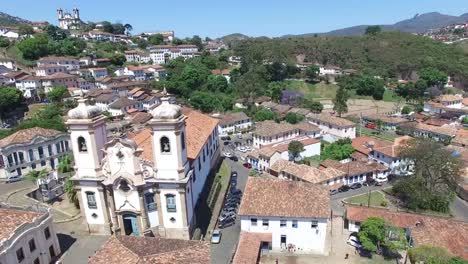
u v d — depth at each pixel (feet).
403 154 237.45
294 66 612.70
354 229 184.55
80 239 165.07
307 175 237.25
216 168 245.45
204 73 559.38
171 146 151.02
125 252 107.65
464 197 233.96
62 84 495.00
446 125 385.91
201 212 182.91
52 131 274.77
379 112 480.64
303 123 358.43
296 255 164.04
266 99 507.30
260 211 163.43
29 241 138.82
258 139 322.96
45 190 204.85
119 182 156.56
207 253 110.73
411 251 150.61
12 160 246.68
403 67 638.53
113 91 478.18
